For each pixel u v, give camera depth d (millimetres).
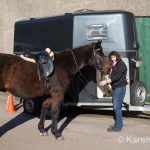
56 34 11531
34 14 16938
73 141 8570
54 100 8789
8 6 17781
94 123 10445
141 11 14516
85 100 10984
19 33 12500
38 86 8633
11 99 11992
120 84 9242
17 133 9273
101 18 11016
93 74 10773
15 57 8477
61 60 8930
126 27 10938
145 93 11180
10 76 8250
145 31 14531
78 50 9148
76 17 11164
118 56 9148
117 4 14789
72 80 10016
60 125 10172
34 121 10648
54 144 8312
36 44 12008
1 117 11156
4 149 7934
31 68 8523
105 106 11008
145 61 14547
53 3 16297
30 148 8008
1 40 18156
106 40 10992
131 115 11570
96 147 8078
